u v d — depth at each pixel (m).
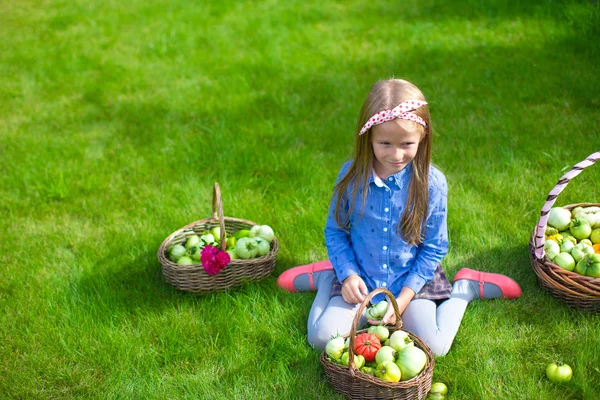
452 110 4.68
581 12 5.75
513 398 2.48
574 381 2.49
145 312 3.10
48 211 4.01
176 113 5.14
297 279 3.16
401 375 2.41
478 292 3.00
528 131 4.30
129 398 2.65
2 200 4.12
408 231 2.83
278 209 3.79
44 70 6.09
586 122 4.30
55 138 4.87
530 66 5.13
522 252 3.29
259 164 4.26
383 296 2.95
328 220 3.02
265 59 5.88
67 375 2.77
